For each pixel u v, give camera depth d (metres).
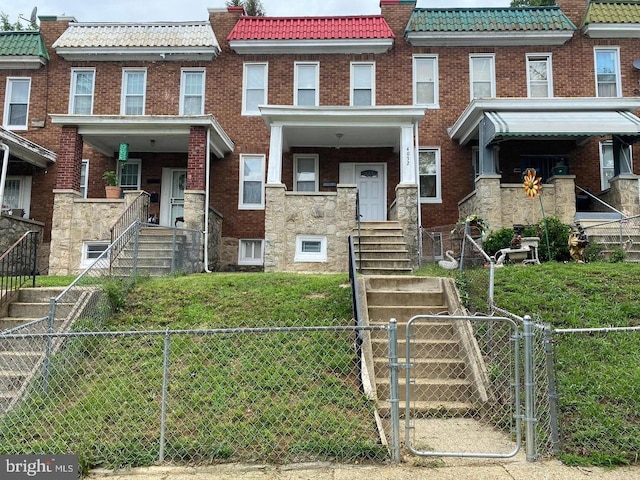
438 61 16.16
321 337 6.56
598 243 11.75
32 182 15.98
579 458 4.40
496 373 5.79
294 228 12.50
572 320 6.79
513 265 9.97
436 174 15.91
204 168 13.48
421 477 4.14
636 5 16.16
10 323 7.46
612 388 5.36
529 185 11.45
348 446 4.52
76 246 13.14
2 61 16.09
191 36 16.30
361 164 15.99
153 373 5.90
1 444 4.75
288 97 16.22
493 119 12.95
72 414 5.22
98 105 16.27
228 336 6.67
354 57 16.27
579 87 15.86
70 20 16.75
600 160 15.60
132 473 4.32
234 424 4.96
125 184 16.06
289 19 16.77
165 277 9.81
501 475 4.17
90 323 7.05
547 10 16.27
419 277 8.28
